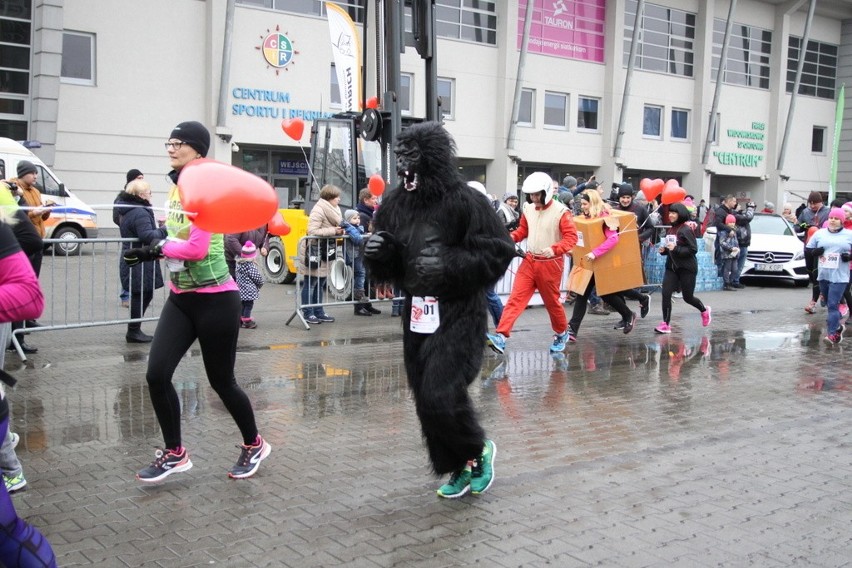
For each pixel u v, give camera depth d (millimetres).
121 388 7090
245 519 4301
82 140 22703
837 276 10391
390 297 11305
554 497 4723
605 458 5492
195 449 5473
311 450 5523
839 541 4168
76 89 22484
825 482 5094
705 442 5926
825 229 10578
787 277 17672
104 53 22781
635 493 4820
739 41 37562
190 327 4625
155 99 23656
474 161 31125
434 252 4250
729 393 7508
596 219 9875
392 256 4418
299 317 10680
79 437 5695
